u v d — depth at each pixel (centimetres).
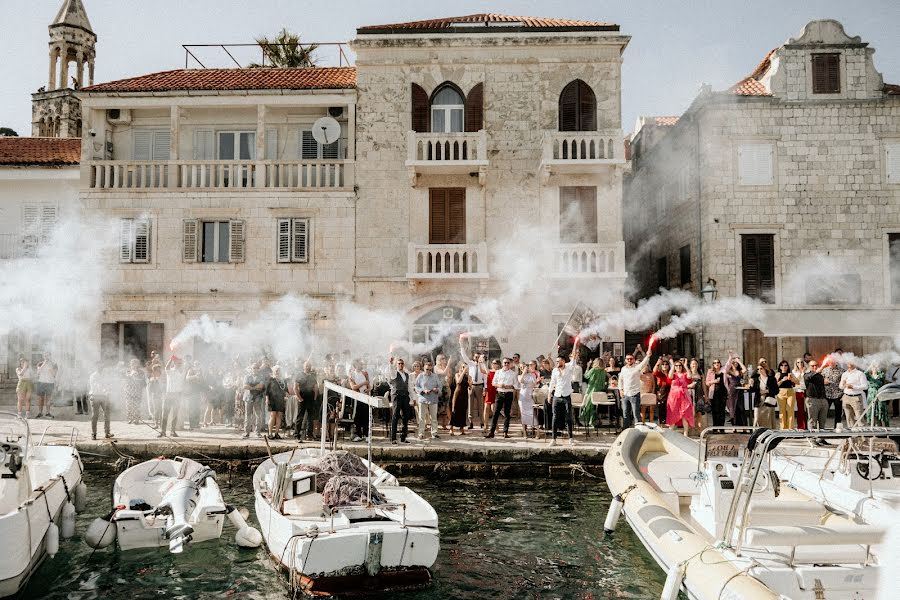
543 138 2116
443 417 1808
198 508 1049
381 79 2220
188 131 2300
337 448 1491
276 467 1059
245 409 1606
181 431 1708
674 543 866
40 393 1928
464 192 2202
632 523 1041
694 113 2264
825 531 746
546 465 1492
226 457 1505
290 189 2197
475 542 1103
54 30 3912
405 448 1497
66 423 1814
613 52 2188
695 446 1306
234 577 961
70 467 1215
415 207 2195
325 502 995
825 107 2188
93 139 2247
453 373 1875
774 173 2191
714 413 1673
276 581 948
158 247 2206
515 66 2208
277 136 2298
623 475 1156
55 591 916
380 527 914
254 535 1071
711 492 962
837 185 2181
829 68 2191
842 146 2183
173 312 2188
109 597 900
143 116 2303
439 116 2236
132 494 1184
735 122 2200
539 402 1725
